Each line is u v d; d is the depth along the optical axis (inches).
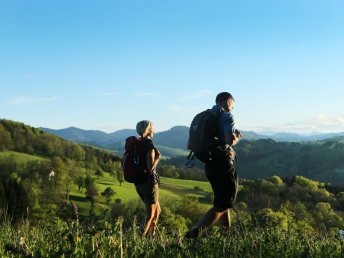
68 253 114.5
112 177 4817.9
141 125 279.9
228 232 166.4
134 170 267.9
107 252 120.4
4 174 3262.8
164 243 143.7
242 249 137.4
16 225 177.0
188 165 233.3
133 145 271.6
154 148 273.7
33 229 167.6
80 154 5935.0
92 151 6343.5
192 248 133.5
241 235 162.6
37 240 148.6
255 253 132.3
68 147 5994.1
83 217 137.9
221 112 227.0
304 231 189.2
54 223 154.3
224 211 223.6
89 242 125.6
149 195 268.5
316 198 2456.9
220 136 223.8
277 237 162.7
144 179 268.7
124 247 134.7
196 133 227.6
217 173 222.5
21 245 120.2
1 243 135.6
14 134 6008.9
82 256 114.9
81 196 2650.1
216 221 223.9
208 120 225.8
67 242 128.0
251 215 188.5
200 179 6220.5
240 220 174.2
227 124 222.5
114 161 6018.7
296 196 2321.6
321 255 145.5
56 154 5816.9
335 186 3479.3
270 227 178.9
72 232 130.3
